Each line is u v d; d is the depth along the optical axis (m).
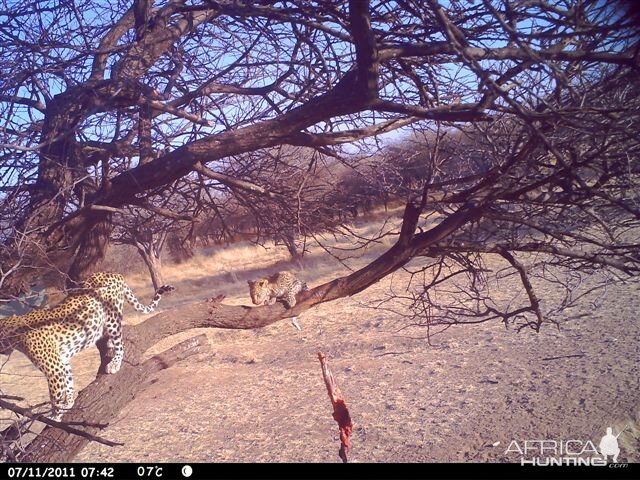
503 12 3.70
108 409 4.55
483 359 11.40
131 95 4.64
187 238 6.01
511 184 3.96
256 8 4.36
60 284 5.07
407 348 13.02
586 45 3.53
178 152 4.30
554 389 9.26
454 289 13.58
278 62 5.11
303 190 5.36
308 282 18.70
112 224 5.54
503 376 10.29
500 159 4.18
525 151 3.79
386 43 4.18
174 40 4.87
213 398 11.71
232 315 4.71
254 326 4.66
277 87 5.14
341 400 3.82
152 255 16.16
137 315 18.64
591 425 7.79
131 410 11.52
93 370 14.05
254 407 10.88
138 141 4.99
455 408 9.22
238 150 4.19
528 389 9.48
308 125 4.08
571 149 3.79
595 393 8.80
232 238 6.11
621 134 3.55
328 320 16.62
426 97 4.64
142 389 4.73
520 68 3.45
